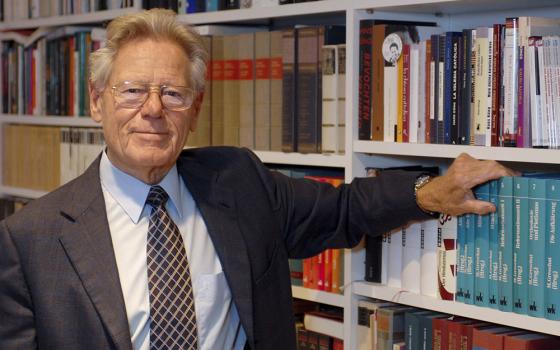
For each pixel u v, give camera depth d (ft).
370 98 6.93
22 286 5.64
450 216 6.34
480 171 5.94
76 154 10.16
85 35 10.02
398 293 6.75
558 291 5.66
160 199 5.88
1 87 11.54
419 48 6.57
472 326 6.28
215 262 5.99
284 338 6.26
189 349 5.73
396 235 6.86
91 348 5.47
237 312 6.05
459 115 6.32
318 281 7.54
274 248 6.30
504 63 5.97
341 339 7.47
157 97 5.56
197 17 8.43
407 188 6.34
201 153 6.45
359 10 6.97
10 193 11.37
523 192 5.83
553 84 5.77
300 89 7.48
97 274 5.52
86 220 5.67
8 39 11.32
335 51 7.16
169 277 5.74
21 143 11.13
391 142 6.75
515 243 5.91
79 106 10.17
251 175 6.43
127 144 5.62
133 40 5.67
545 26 5.89
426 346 6.59
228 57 8.13
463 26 7.30
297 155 7.54
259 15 7.76
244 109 8.02
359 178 6.77
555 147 5.77
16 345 5.60
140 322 5.65
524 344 5.88
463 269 6.30
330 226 6.69
